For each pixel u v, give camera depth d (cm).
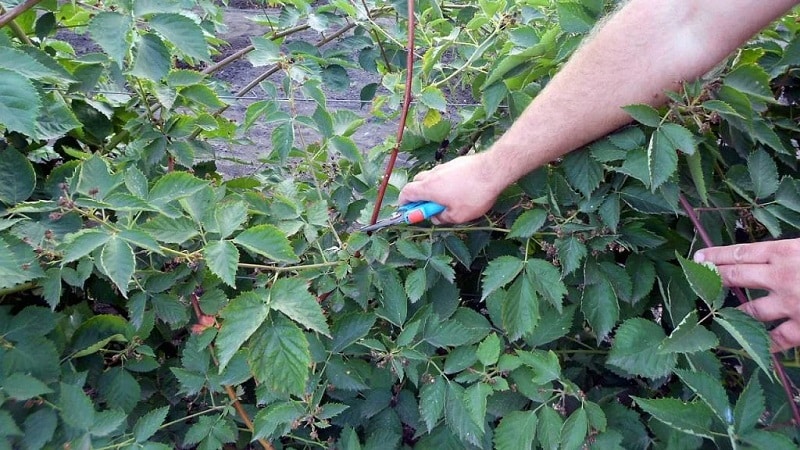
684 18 52
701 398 46
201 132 88
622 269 59
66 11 82
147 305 63
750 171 60
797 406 50
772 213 58
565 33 73
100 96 81
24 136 68
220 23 121
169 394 67
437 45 93
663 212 57
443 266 63
